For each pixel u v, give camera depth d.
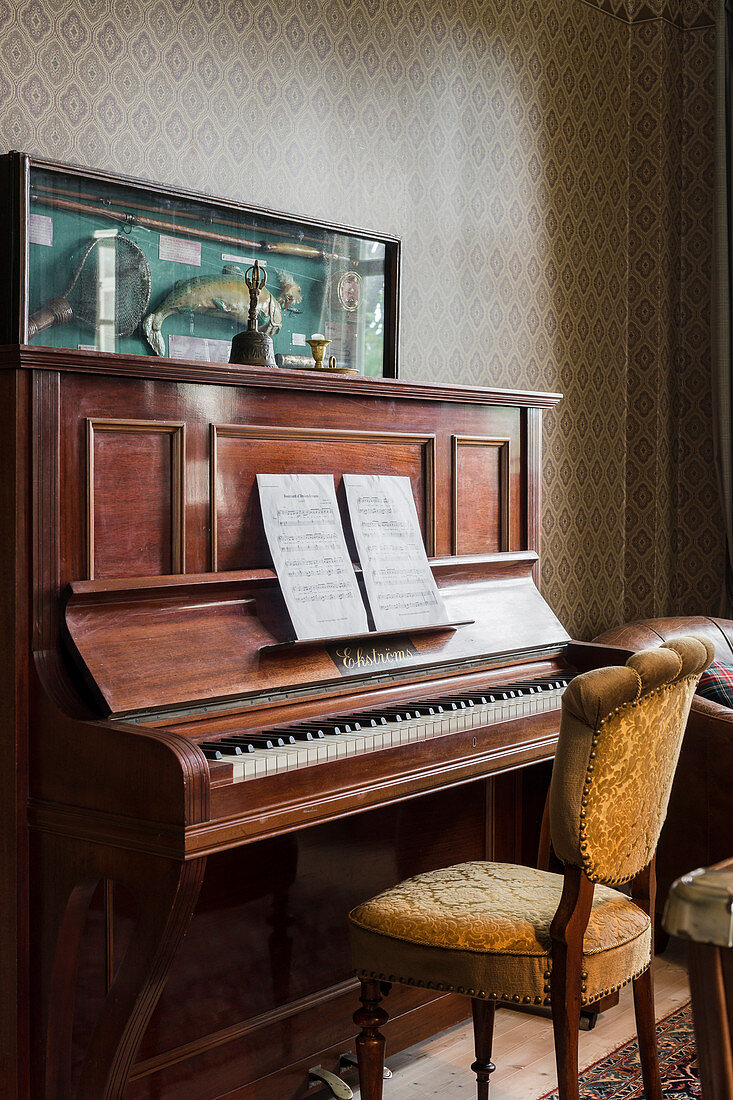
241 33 3.00
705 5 4.69
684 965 3.47
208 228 2.84
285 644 2.27
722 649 3.98
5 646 1.96
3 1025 2.01
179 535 2.17
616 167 4.57
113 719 1.94
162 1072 2.25
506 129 3.94
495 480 3.00
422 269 3.59
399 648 2.56
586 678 1.88
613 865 1.98
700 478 4.81
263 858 2.44
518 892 2.19
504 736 2.43
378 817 2.72
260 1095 2.46
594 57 4.39
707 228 4.75
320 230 3.14
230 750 2.01
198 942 2.31
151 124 2.79
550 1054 2.84
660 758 2.06
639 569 4.68
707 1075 0.80
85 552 2.03
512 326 4.00
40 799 1.96
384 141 3.44
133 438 2.10
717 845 3.34
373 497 2.59
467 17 3.75
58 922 1.96
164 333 2.74
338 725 2.24
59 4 2.58
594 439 4.48
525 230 4.05
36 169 2.45
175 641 2.12
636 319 4.66
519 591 3.03
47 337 2.50
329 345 3.17
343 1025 2.66
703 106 4.73
